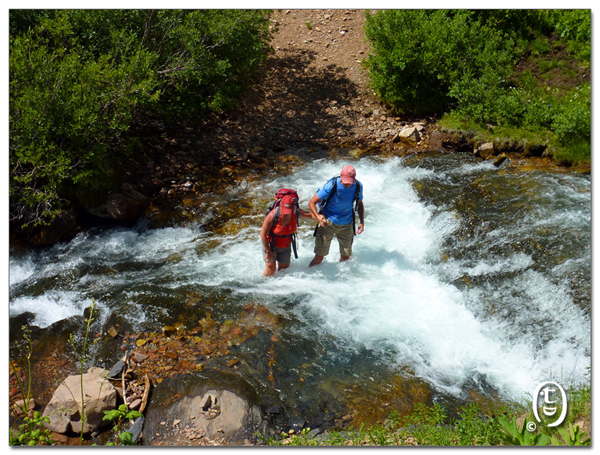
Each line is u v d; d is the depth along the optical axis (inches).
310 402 206.1
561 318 241.4
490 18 480.1
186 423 193.6
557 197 322.3
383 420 197.0
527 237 288.4
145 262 289.0
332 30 538.3
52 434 187.8
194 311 251.6
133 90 302.8
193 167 370.0
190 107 389.1
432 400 207.2
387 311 254.2
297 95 461.4
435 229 312.2
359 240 305.1
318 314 251.4
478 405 204.4
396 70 433.7
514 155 386.3
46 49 300.2
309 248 300.4
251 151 396.8
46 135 280.1
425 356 229.9
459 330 243.3
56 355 226.5
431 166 375.2
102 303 257.1
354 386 214.1
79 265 284.4
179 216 325.4
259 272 279.6
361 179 370.3
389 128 430.6
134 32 351.6
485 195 331.6
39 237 296.2
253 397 206.7
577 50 455.5
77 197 313.7
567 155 367.6
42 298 260.8
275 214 251.6
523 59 462.6
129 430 189.3
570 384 211.2
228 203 339.3
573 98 408.2
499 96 416.2
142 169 354.3
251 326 243.3
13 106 276.5
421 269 282.0
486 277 271.3
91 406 190.7
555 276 261.0
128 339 234.5
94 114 288.4
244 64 423.2
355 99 462.3
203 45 372.2
